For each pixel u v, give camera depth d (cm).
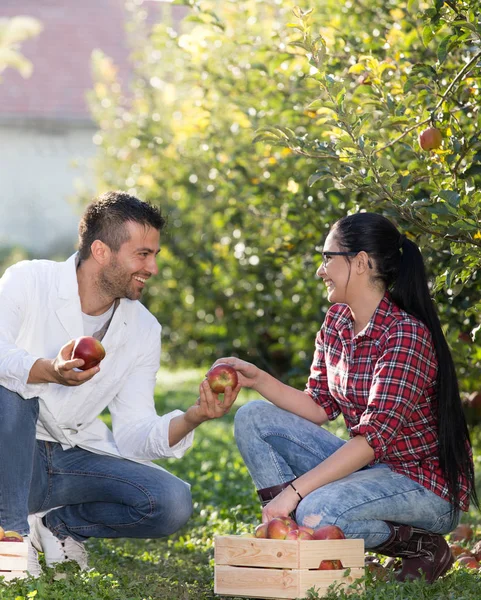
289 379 948
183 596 407
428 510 406
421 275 413
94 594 378
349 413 426
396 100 517
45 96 2734
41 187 2759
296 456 433
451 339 571
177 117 1149
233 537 386
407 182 455
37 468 439
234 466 831
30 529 449
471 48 527
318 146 465
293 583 368
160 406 1141
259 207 834
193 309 1349
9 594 367
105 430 457
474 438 895
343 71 605
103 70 1513
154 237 433
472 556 484
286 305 972
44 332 438
